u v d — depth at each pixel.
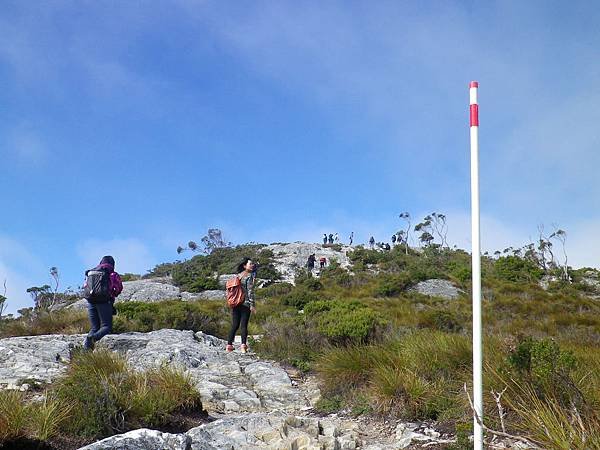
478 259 4.00
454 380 7.06
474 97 4.21
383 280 32.69
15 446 4.98
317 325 11.27
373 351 8.29
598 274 44.41
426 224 62.62
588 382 6.01
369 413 6.91
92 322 10.16
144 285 33.50
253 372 9.58
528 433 5.02
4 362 8.93
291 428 5.76
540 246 52.56
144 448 4.53
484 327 15.28
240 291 11.56
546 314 20.58
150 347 10.82
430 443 5.57
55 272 32.84
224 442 5.20
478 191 4.08
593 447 4.13
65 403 5.77
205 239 67.06
